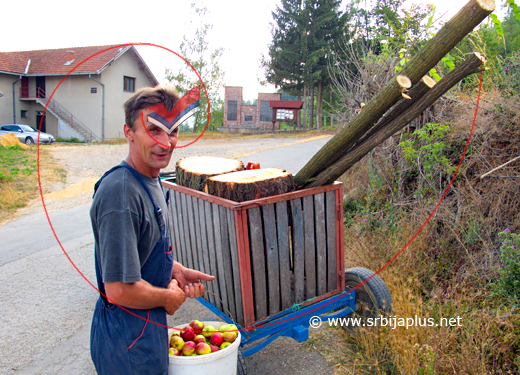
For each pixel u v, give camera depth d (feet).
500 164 13.01
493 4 5.85
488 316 9.04
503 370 8.16
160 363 5.46
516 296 9.61
